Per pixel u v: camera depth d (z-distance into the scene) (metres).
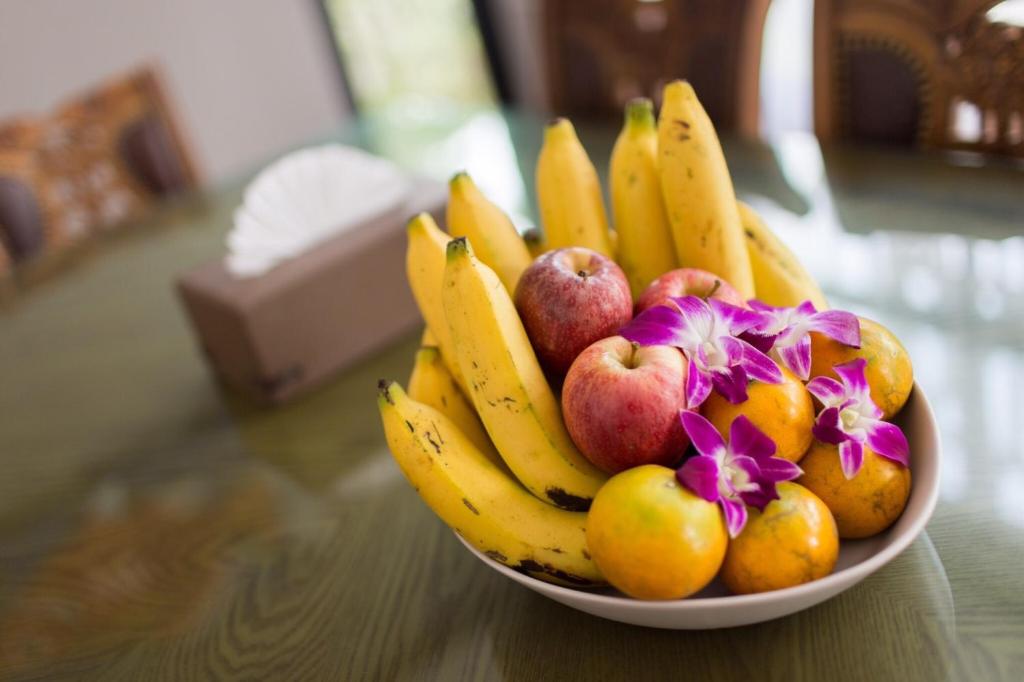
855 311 0.74
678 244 0.60
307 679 0.55
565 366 0.54
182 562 0.68
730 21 1.10
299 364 0.84
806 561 0.46
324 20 2.44
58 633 0.63
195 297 0.85
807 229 0.86
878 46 0.95
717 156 0.58
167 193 1.56
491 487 0.54
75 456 0.84
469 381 0.53
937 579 0.52
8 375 1.03
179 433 0.84
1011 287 0.72
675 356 0.49
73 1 2.14
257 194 0.89
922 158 0.91
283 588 0.62
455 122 1.43
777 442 0.49
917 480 0.51
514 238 0.62
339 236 0.87
